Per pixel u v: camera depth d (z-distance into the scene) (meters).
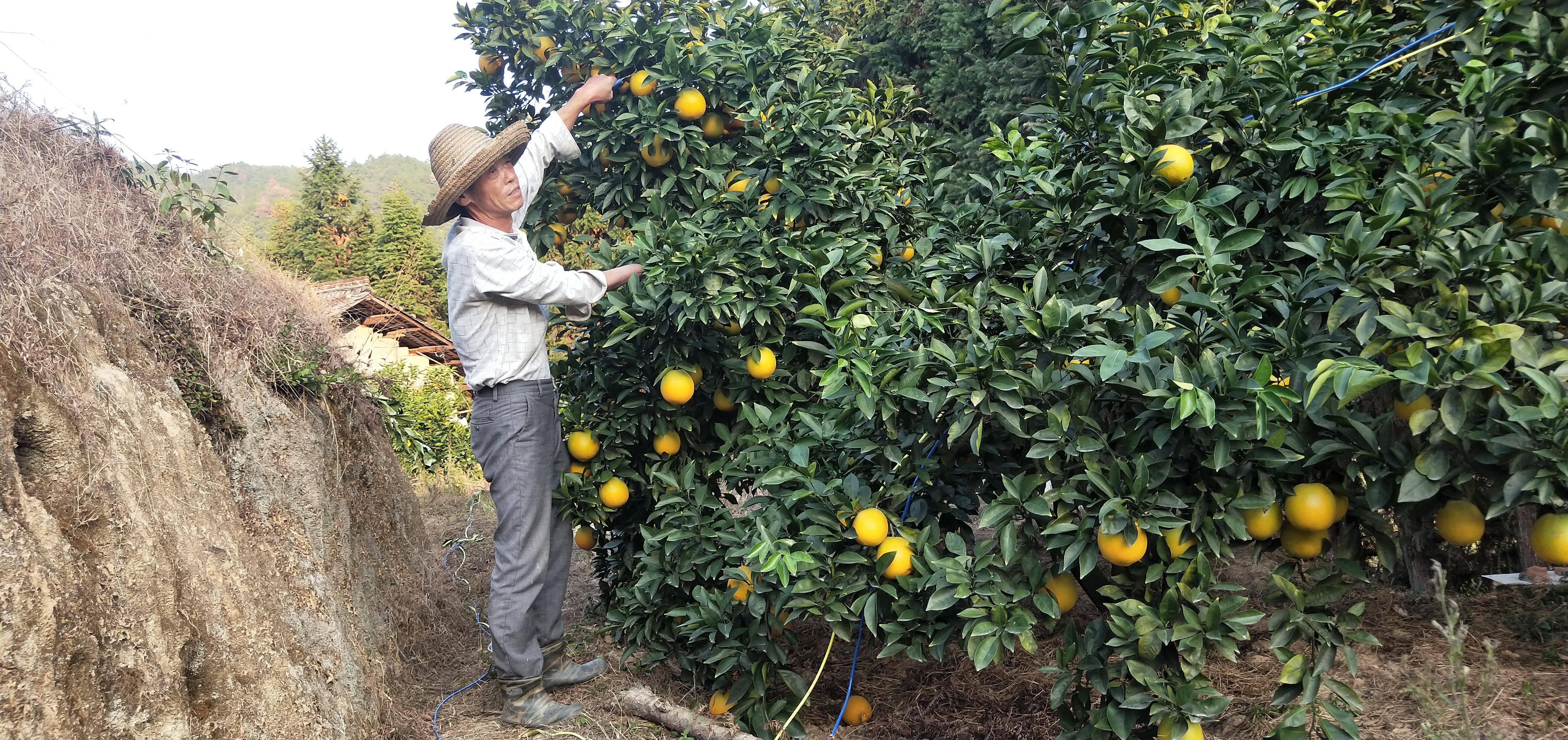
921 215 3.83
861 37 10.52
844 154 3.58
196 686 2.02
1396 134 2.10
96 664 1.72
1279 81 2.27
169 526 2.15
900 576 2.53
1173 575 2.10
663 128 3.46
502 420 2.99
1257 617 2.01
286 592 2.60
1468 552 4.41
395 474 4.48
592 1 3.65
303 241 28.42
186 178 3.38
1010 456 2.57
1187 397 1.74
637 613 3.38
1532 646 3.45
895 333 2.63
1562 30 1.92
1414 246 1.96
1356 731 2.04
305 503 3.01
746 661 2.97
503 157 3.05
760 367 3.09
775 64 3.60
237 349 3.04
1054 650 3.88
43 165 2.65
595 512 3.32
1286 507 1.94
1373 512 1.96
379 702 2.83
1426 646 3.57
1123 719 2.14
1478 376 1.60
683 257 2.94
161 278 2.86
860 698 3.24
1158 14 2.48
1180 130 2.16
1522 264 1.85
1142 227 2.28
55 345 2.04
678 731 2.97
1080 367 2.06
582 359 3.58
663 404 3.34
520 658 2.99
